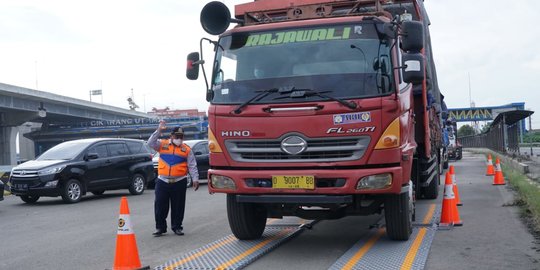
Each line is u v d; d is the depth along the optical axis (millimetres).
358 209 7406
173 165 9211
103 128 57938
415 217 9766
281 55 7180
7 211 13648
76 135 59031
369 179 6609
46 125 60938
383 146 6605
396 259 6617
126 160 16969
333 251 7453
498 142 34250
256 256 7016
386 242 7652
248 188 6988
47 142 61969
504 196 13367
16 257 7828
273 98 6945
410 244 7469
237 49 7438
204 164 20578
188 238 8938
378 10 7691
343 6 7777
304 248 7691
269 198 6914
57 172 14719
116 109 63219
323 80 6867
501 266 6371
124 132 58031
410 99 8125
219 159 7188
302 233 8852
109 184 16312
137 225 10516
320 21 7270
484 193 14203
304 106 6758
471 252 7109
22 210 13766
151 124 57156
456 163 32062
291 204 7328
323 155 6754
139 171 17453
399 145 6742
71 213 12781
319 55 7039
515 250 7180
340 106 6672
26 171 14734
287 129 6805
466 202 12281
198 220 10898
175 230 9289
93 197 16828
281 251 7520
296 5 7992
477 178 19516
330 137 6680
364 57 6891
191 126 52469
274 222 9805
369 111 6625
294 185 6789
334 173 6668
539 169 20812
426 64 10227
